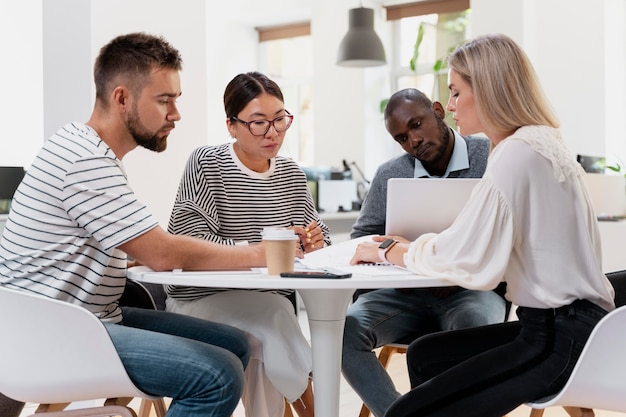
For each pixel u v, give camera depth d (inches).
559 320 62.5
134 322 80.2
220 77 309.6
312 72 307.9
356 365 89.2
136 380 63.8
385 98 297.4
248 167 93.8
